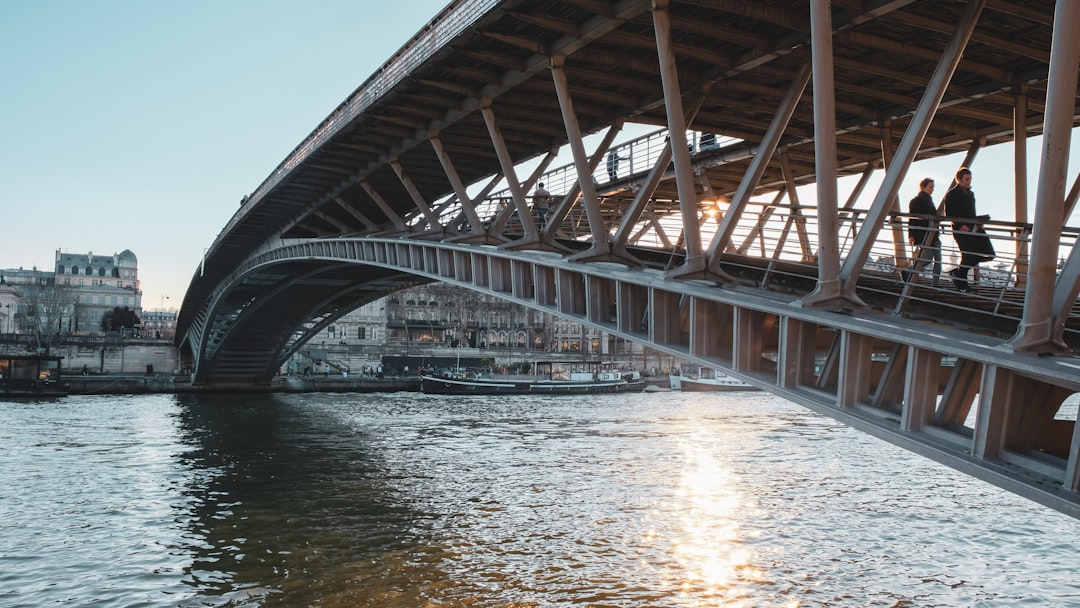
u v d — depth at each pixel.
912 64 17.55
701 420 66.62
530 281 24.84
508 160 24.47
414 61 23.73
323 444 48.47
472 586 20.23
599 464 40.50
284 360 96.25
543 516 28.06
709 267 16.48
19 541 24.41
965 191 14.42
